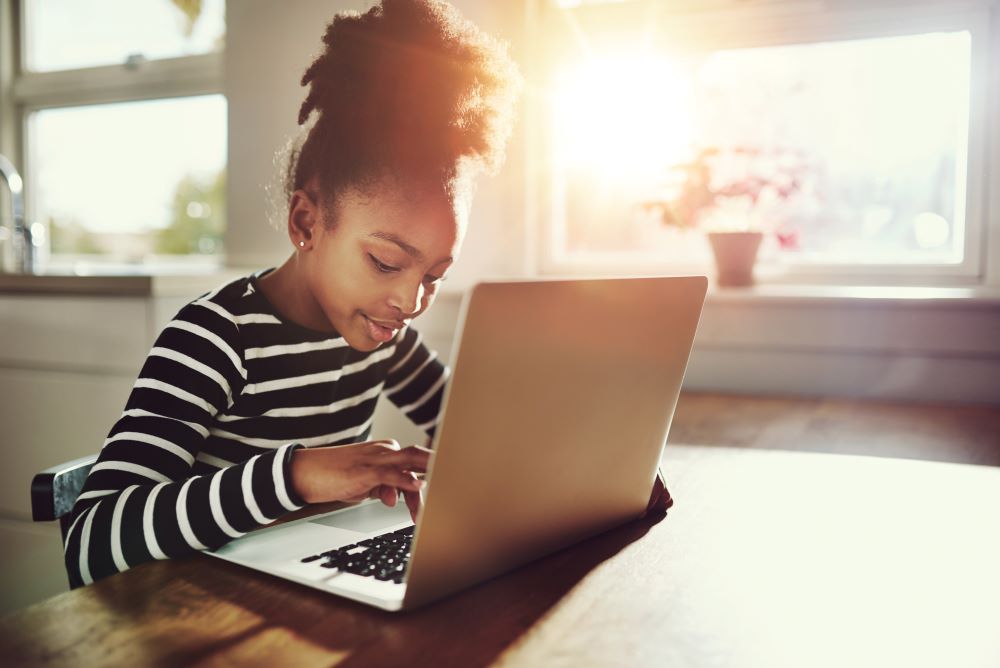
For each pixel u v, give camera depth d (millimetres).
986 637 511
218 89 2209
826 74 1751
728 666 467
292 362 879
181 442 747
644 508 756
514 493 577
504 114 819
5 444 1821
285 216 889
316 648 475
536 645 487
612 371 622
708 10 1798
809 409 1406
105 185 2398
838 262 1766
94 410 1708
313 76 838
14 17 2445
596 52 1896
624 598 564
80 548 642
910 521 762
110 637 486
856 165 1750
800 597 573
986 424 1265
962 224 1673
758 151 1798
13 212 2150
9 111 2451
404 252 749
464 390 503
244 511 613
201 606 533
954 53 1657
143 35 2312
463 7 1854
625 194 1919
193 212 2291
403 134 740
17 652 464
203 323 818
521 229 1912
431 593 541
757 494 856
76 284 1683
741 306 1606
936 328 1484
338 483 612
